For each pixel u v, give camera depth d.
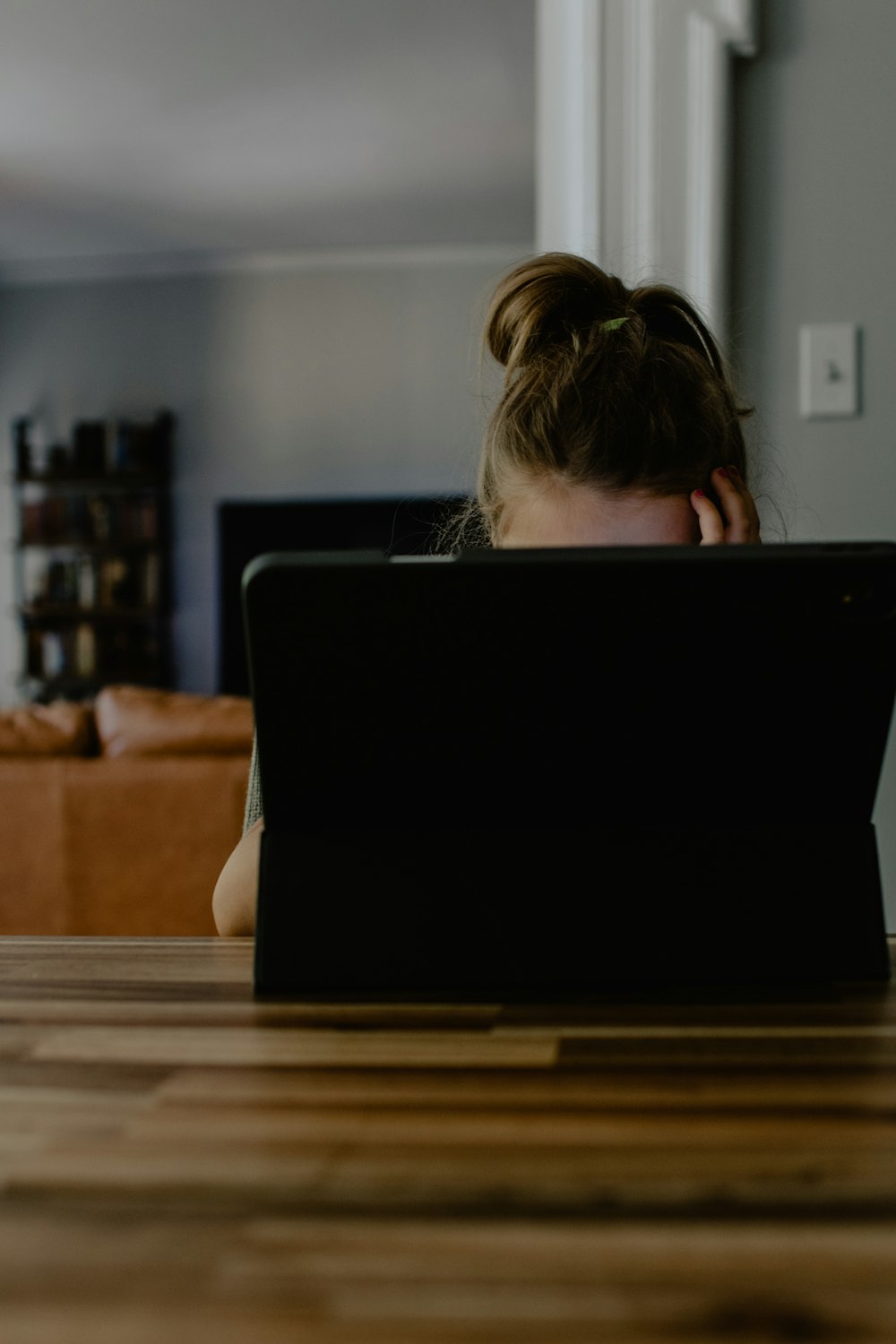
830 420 1.49
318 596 0.45
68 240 5.75
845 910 0.49
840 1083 0.36
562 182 1.54
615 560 0.44
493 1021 0.44
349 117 4.29
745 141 1.49
